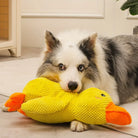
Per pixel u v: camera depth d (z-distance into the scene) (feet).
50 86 4.37
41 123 4.47
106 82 4.98
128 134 4.18
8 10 9.77
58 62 4.53
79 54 4.51
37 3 12.13
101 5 11.30
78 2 11.65
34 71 7.46
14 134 4.14
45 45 4.85
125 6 7.39
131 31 10.92
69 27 11.89
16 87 6.14
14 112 4.86
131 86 5.47
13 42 9.80
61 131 4.23
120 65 5.21
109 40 5.35
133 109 5.04
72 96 4.29
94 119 4.16
